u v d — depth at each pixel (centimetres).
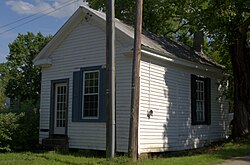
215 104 1997
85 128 1584
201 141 1827
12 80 3384
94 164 1154
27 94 3369
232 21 1794
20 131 1678
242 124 1862
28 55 3584
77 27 1680
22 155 1434
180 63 1652
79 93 1627
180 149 1664
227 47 1969
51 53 1791
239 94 1891
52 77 1773
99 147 1518
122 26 1591
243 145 1658
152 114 1496
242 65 1873
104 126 1510
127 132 1434
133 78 1211
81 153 1532
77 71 1655
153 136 1498
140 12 1233
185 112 1717
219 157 1310
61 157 1373
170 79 1623
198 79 1848
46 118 1777
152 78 1513
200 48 2180
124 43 1477
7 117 1673
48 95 1783
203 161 1216
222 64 2108
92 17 1600
